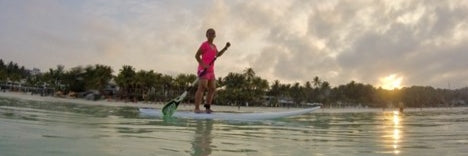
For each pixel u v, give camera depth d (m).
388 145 3.75
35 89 118.38
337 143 3.84
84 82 116.75
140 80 116.12
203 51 8.84
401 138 4.46
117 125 4.85
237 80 128.00
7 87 117.12
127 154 2.71
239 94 125.81
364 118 10.47
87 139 3.31
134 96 118.31
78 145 2.96
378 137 4.53
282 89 149.25
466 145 3.82
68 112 7.19
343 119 9.38
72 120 5.16
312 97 153.62
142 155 2.70
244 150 3.15
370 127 6.32
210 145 3.34
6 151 2.58
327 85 156.00
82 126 4.40
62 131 3.75
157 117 7.25
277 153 3.08
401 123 7.78
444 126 6.80
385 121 8.65
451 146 3.74
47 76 118.12
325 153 3.16
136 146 3.08
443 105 74.81
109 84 124.88
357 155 3.11
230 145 3.40
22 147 2.75
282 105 147.38
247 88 127.81
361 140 4.16
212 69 8.91
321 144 3.72
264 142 3.73
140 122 5.63
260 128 5.48
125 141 3.33
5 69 131.88
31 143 2.93
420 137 4.61
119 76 116.00
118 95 118.50
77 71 117.62
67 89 117.19
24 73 138.25
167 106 8.05
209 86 8.89
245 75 128.62
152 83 117.44
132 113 8.23
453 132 5.40
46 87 118.19
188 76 117.19
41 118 5.20
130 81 116.06
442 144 3.90
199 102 8.82
